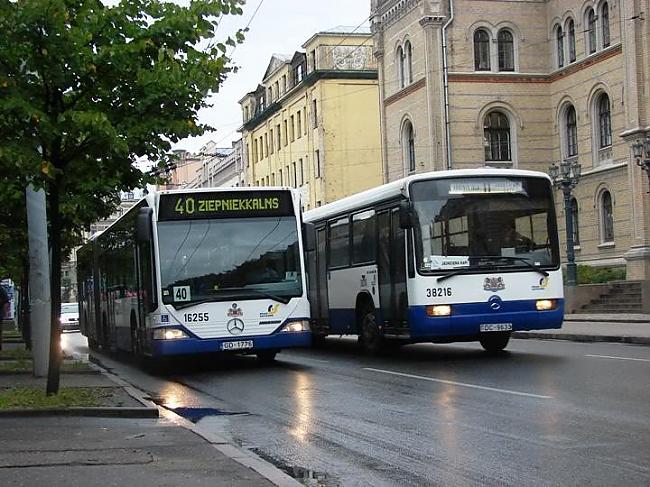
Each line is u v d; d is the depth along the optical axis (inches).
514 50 1760.6
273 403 483.2
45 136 436.8
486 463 305.6
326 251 840.3
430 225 656.4
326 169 2492.6
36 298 613.0
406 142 1870.1
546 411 406.3
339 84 2507.4
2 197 600.4
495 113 1759.4
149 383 624.7
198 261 652.1
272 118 2950.3
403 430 377.4
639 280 1279.5
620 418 380.2
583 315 1210.0
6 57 439.5
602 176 1556.3
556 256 675.4
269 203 670.5
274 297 657.0
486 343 748.6
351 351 846.5
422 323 647.1
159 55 452.1
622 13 1470.2
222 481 273.0
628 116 1454.2
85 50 437.7
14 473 286.0
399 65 1891.0
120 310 830.5
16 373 642.8
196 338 642.8
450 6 1745.8
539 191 679.7
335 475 297.7
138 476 280.7
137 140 458.3
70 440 350.9
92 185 506.6
